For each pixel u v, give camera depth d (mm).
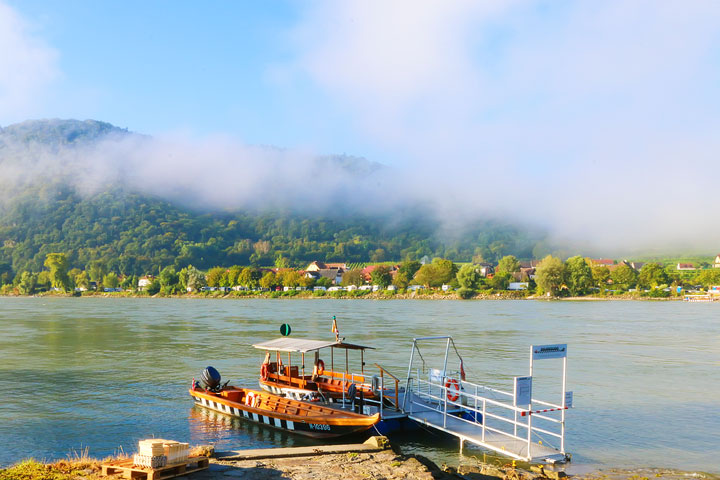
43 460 27781
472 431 28688
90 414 37000
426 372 53281
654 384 48125
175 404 39969
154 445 18250
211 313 146750
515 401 25500
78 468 19188
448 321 115938
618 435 32375
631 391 45125
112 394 43469
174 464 18703
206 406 38375
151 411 37844
